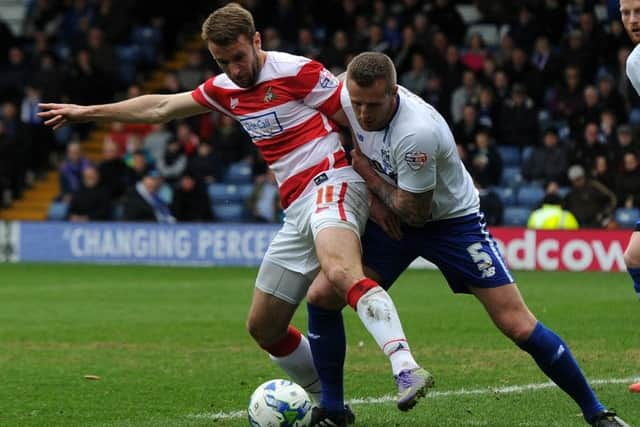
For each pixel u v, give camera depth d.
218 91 17.80
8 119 61.03
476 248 16.61
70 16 68.75
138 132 63.56
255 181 55.69
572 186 50.44
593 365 23.41
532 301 35.88
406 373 14.77
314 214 16.62
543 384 21.12
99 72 61.28
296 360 18.06
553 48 58.62
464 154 53.25
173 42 69.56
